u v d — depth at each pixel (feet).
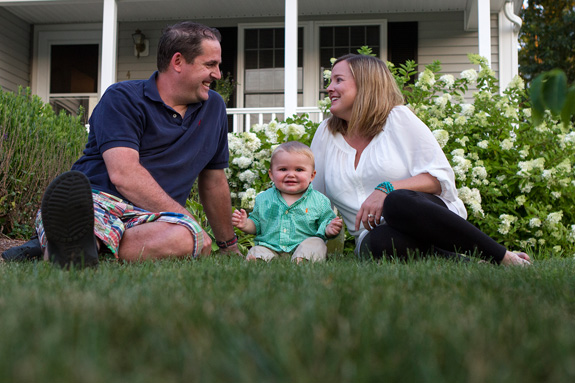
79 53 36.42
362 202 10.17
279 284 5.37
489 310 4.05
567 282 6.01
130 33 35.35
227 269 6.95
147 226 8.75
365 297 4.34
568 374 2.41
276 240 11.11
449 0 31.22
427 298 4.55
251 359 2.53
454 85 15.31
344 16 33.65
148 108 9.71
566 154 14.47
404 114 9.93
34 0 30.37
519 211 14.39
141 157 9.73
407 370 2.45
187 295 4.58
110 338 3.01
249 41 34.83
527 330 3.38
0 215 18.19
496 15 31.71
